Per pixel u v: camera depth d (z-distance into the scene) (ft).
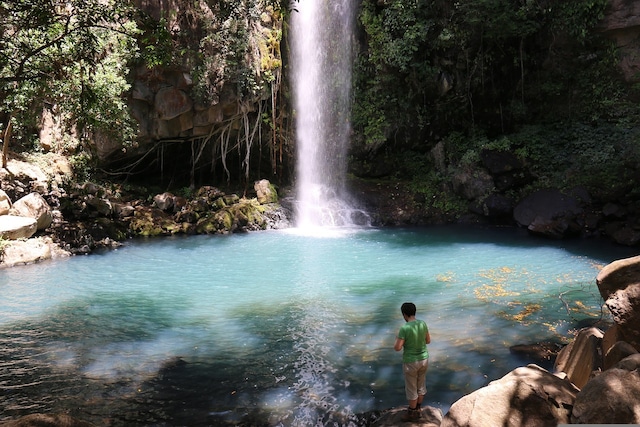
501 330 31.24
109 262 49.75
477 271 45.93
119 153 66.39
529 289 39.96
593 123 70.85
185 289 41.01
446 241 60.03
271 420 21.30
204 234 63.16
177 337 30.73
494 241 59.36
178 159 73.87
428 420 19.90
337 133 78.79
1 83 43.39
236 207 66.69
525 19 69.41
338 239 61.41
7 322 33.27
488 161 69.97
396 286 41.52
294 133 76.38
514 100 75.31
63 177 60.49
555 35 70.69
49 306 36.60
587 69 71.10
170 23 61.72
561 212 62.54
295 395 23.50
